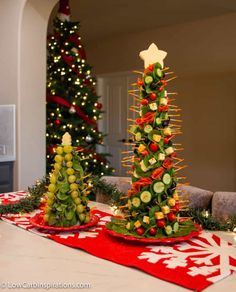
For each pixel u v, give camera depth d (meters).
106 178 2.32
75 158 1.49
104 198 2.10
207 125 5.66
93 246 1.31
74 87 4.09
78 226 1.47
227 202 1.74
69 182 1.47
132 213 1.36
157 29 5.33
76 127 4.07
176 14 4.60
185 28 5.04
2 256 1.23
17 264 1.17
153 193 1.32
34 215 1.71
